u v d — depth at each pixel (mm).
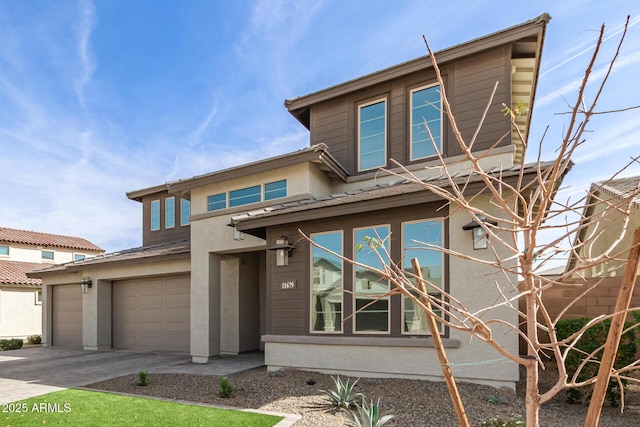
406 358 8141
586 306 9328
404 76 11148
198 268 12453
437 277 8203
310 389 7645
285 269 9797
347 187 11734
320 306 9289
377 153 11539
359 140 11859
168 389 8320
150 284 15398
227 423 5867
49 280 18250
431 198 7977
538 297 2445
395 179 10977
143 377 8758
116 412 6531
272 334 9758
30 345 19484
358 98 11930
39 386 8953
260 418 6055
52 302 18406
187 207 18234
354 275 8953
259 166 11375
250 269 13969
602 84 1902
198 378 9211
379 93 11594
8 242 25391
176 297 14641
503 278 7555
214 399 7332
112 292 16484
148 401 7223
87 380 9617
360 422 5672
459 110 10219
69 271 17000
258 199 11695
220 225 12172
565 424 5742
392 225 8703
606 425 5766
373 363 8422
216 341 12266
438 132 10570
